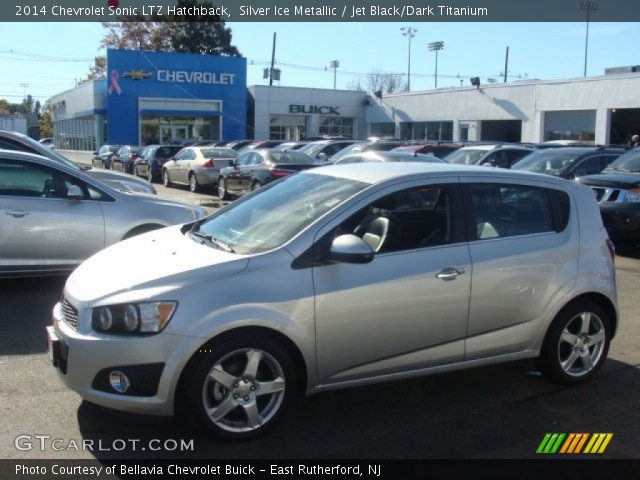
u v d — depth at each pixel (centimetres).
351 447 403
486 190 478
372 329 425
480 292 457
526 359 511
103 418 431
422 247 446
